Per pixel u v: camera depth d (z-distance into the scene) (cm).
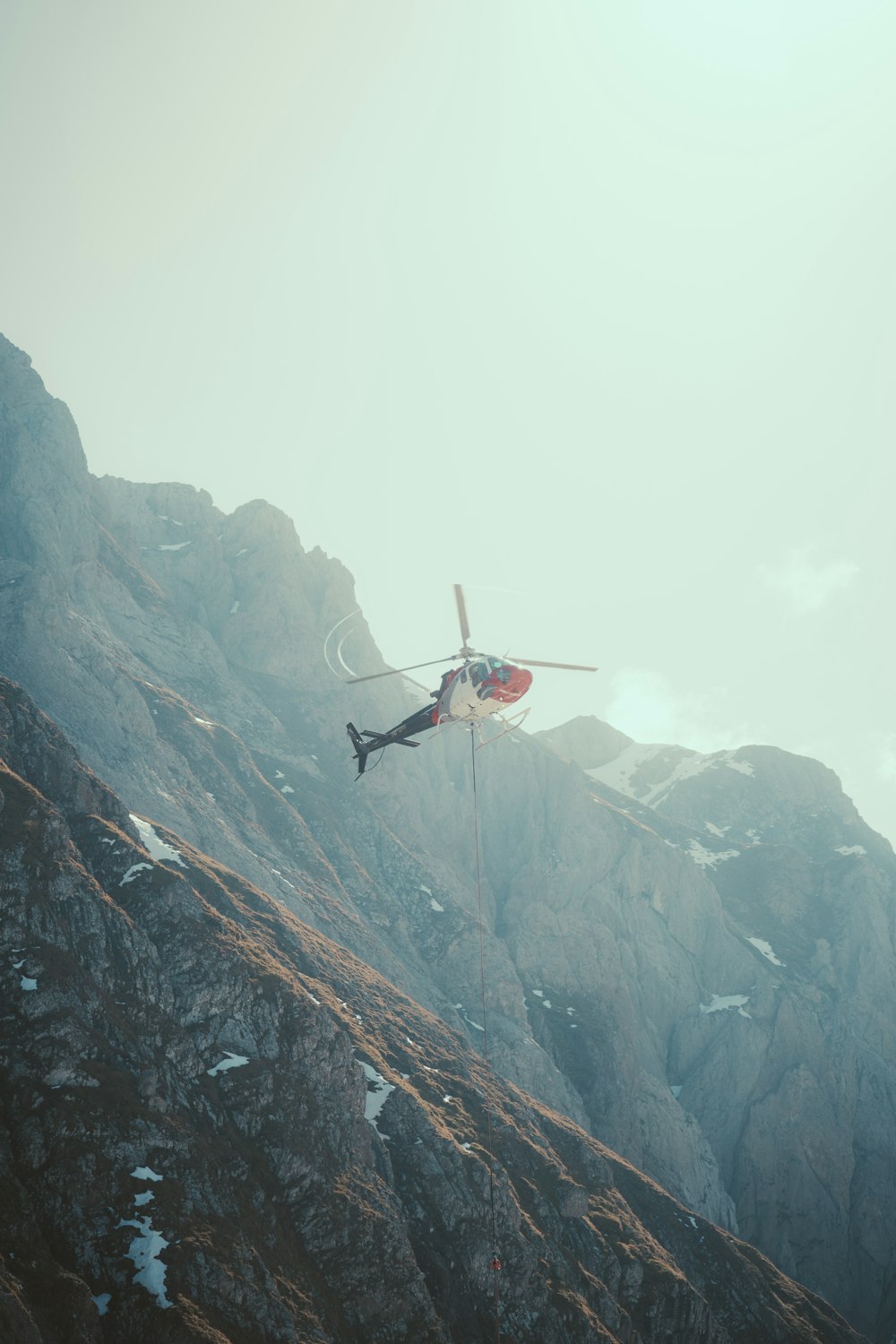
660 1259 12412
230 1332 7481
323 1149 9881
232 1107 9612
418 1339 8875
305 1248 8969
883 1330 18275
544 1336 10044
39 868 9944
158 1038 9588
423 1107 11712
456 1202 10600
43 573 18088
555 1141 13850
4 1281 6681
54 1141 8006
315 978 13612
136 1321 7206
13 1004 8750
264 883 16375
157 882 11219
